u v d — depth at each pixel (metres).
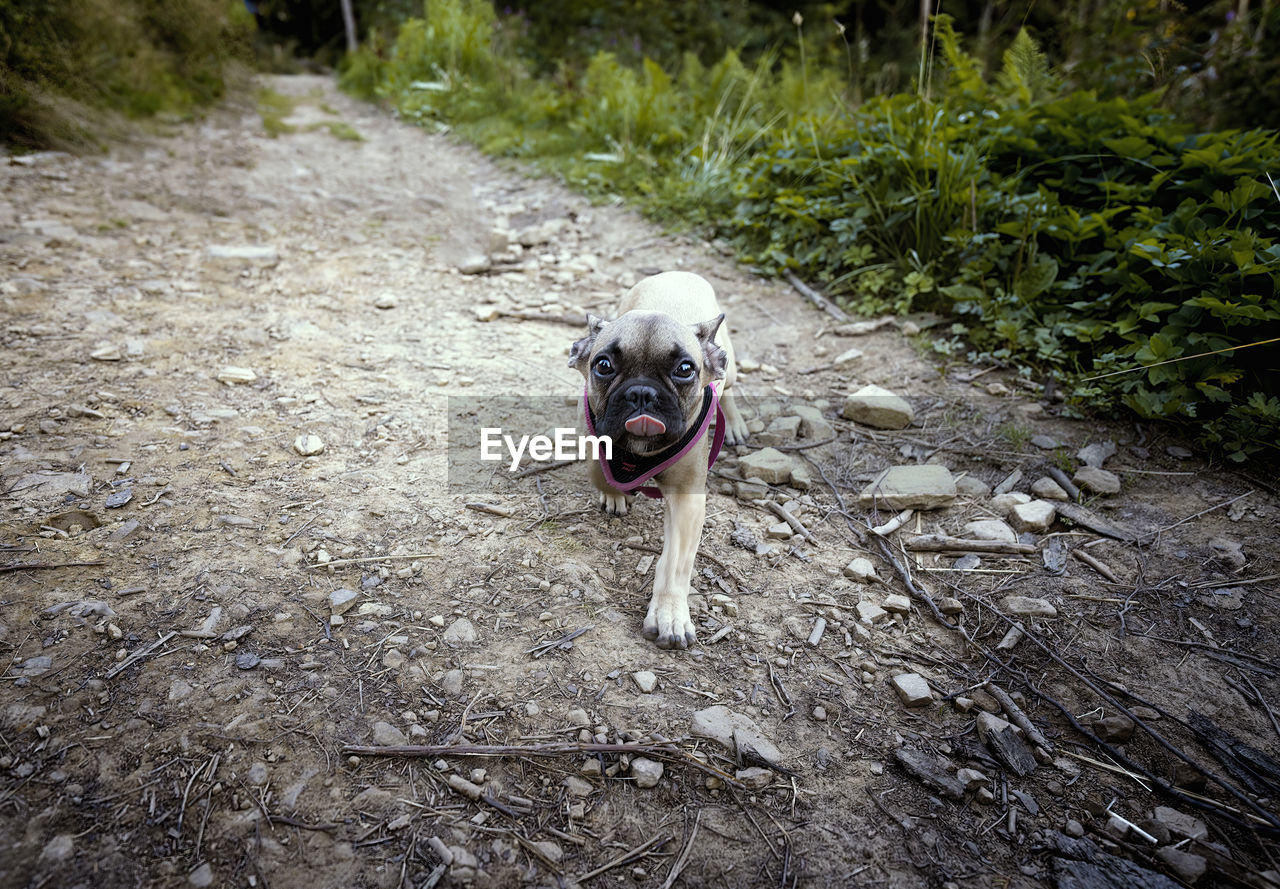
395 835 0.50
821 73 2.32
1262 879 0.51
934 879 0.50
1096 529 0.83
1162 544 0.81
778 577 0.78
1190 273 1.00
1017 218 1.24
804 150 1.62
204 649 0.62
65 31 2.19
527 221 1.87
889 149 1.40
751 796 0.55
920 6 3.24
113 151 2.01
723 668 0.66
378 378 1.10
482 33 2.96
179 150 2.14
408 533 0.79
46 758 0.52
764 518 0.87
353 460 0.90
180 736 0.55
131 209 1.68
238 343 1.17
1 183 1.65
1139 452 0.96
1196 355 0.93
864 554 0.82
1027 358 1.16
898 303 1.32
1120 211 1.18
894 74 2.37
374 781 0.54
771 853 0.51
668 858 0.51
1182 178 1.20
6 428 0.88
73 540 0.72
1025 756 0.60
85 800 0.50
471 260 1.59
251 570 0.71
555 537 0.81
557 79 2.84
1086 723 0.62
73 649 0.61
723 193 1.75
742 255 1.57
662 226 1.75
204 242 1.58
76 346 1.09
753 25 3.78
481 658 0.64
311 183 2.06
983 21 2.71
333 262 1.56
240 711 0.57
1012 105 1.63
